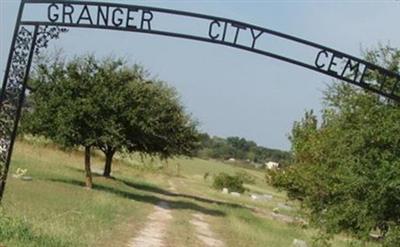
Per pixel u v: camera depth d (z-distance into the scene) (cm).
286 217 4341
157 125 4100
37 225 1519
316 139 2748
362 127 1811
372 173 1739
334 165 2061
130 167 6475
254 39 1322
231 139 14038
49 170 3888
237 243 2364
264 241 2520
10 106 1402
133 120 3659
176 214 3116
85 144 3434
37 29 1378
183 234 2347
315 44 1315
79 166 4856
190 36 1329
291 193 3784
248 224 3222
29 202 2250
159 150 4466
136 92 3653
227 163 12294
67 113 3391
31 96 3469
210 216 3347
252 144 13962
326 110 2044
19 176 3166
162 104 4297
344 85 1950
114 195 3341
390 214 1767
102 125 3475
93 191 3275
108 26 1349
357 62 1328
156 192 4484
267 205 5347
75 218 2045
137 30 1337
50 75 3431
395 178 1684
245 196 6194
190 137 4734
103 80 3494
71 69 3428
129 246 1805
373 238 1870
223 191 6359
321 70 1333
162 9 1333
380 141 1750
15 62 1395
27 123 3434
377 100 1819
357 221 1808
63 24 1366
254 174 10238
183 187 5919
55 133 3425
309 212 2219
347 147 1856
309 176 2245
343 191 1836
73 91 3431
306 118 3734
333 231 1911
